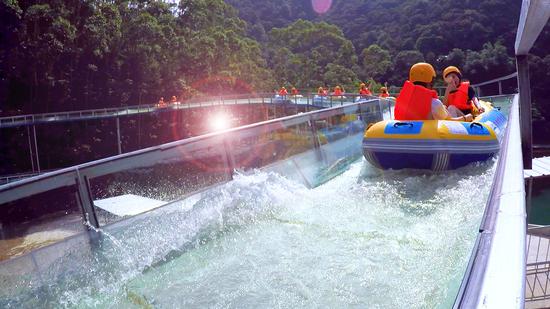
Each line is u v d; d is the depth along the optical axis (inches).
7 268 93.2
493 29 3577.8
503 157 130.4
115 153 2047.2
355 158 259.6
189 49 2529.5
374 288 96.7
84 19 1988.2
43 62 1847.9
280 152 182.7
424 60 3695.9
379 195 174.1
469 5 3786.9
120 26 2129.7
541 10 146.6
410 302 88.7
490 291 46.5
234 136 158.4
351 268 107.0
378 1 5477.4
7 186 96.7
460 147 207.6
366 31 5108.3
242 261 114.2
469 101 298.4
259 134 170.4
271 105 1544.0
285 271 107.8
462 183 185.0
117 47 2132.1
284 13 6363.2
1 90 1814.7
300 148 196.4
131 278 108.2
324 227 136.3
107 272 109.7
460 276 85.9
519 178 91.3
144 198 125.2
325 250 118.3
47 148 1834.4
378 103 315.9
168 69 2417.6
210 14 3405.5
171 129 2210.9
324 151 217.3
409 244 118.6
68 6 1945.1
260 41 5187.0
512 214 68.1
